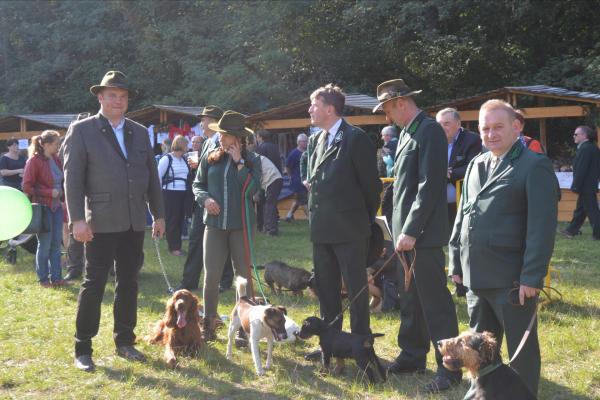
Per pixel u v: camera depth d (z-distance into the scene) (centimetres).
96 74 2584
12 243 970
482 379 343
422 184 457
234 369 520
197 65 2259
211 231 584
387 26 2225
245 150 591
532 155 385
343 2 2322
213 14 2475
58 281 824
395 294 682
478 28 2100
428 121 468
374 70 2373
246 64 2314
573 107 1421
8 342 584
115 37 2588
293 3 2188
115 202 509
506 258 390
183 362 530
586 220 1422
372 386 476
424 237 468
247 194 582
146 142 538
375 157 502
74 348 552
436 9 2111
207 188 589
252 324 506
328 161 501
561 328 601
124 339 545
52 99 2756
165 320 542
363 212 504
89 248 511
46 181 805
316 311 691
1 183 1088
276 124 1580
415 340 504
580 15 2077
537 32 2109
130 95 536
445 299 477
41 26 2784
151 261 988
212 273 586
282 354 555
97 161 505
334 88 505
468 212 408
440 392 464
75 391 473
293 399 460
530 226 376
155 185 548
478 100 1519
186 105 2286
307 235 1263
